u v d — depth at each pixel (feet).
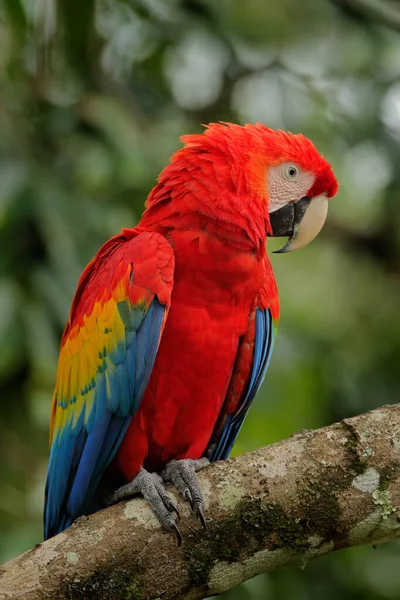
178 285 22.71
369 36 40.88
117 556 18.24
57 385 24.56
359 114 40.63
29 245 30.94
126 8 35.53
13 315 29.48
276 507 18.53
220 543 18.56
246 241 22.74
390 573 34.37
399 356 41.04
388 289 44.57
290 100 40.68
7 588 17.58
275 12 40.16
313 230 25.81
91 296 23.73
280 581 32.24
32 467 31.22
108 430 22.89
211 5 36.60
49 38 33.09
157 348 22.26
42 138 33.45
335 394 38.11
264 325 24.75
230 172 22.99
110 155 33.19
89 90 34.86
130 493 21.50
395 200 43.24
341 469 18.60
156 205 23.73
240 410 25.48
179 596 18.56
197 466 22.02
